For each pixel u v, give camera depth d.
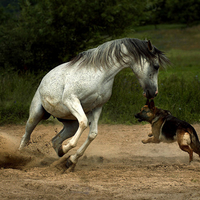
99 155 9.98
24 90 16.91
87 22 19.94
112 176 7.44
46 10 19.89
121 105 15.55
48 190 6.34
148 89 7.98
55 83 7.99
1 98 16.25
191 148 8.68
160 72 27.81
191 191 6.30
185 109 15.05
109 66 7.76
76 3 19.38
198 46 54.16
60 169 8.09
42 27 19.58
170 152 10.40
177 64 35.28
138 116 9.70
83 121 7.51
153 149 10.74
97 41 20.98
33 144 10.46
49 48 20.48
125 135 12.70
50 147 10.47
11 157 8.78
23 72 20.16
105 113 15.20
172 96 16.73
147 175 7.51
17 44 19.66
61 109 8.04
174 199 5.90
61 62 20.92
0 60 19.72
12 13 24.06
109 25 20.45
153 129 9.52
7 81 17.92
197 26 76.50
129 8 20.30
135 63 7.90
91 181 7.02
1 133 10.62
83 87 7.62
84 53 8.10
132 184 6.77
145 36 20.70
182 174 7.57
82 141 11.88
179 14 80.31
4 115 14.80
